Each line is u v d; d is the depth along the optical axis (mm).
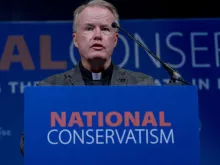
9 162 6449
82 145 2684
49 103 2699
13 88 6559
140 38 6680
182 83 3117
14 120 6516
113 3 7129
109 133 2699
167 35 6703
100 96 2719
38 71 6605
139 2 7148
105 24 3441
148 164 2697
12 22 6656
